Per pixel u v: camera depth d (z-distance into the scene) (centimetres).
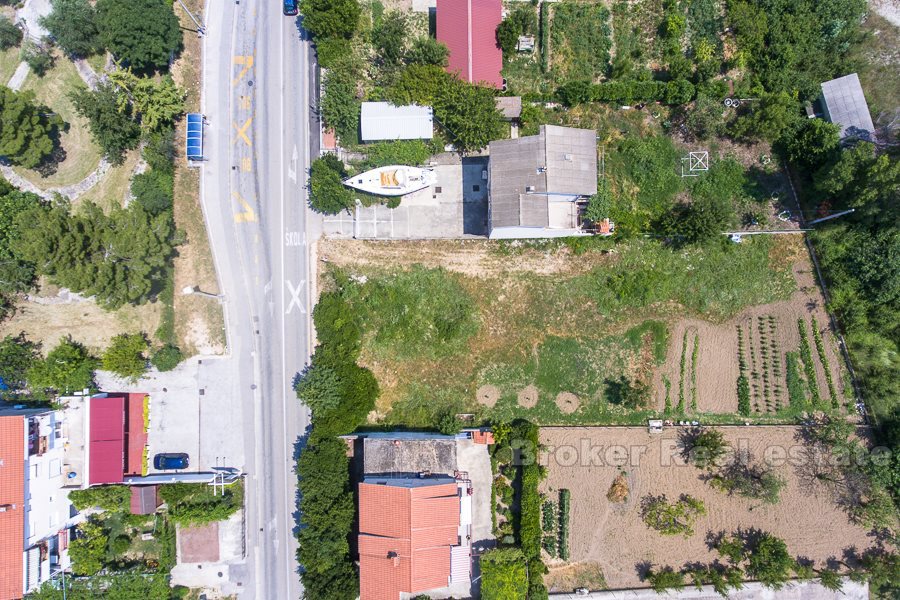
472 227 4500
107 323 4431
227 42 4528
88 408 4169
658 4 4512
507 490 4338
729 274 4453
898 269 4119
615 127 4503
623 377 4453
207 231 4484
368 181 4353
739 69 4491
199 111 4503
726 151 4500
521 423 4347
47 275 4091
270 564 4416
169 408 4441
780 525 4412
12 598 3819
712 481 4397
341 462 4178
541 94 4447
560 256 4488
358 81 4497
